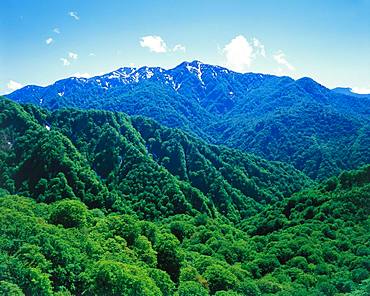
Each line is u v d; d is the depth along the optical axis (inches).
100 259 2573.8
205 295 2783.0
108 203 6461.6
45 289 2039.9
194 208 7037.4
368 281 2876.5
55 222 3270.2
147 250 3245.6
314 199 5565.9
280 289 3134.8
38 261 2187.5
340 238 4264.3
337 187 5556.1
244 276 3518.7
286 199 6343.5
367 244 3959.2
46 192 6230.3
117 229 3410.4
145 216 6560.0
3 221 2514.8
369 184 5128.0
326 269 3501.5
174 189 7071.9
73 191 6461.6
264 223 5728.3
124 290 2249.0
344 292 2982.3
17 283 2003.0
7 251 2250.2
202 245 4414.4
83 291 2299.5
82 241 2792.8
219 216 7455.7
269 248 4343.0
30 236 2444.6
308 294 2906.0
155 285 2486.5
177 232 5039.4
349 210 4886.8
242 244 4628.4
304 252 3951.8
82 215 3366.1
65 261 2352.4
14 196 4648.1
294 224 5152.6
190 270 3110.2
